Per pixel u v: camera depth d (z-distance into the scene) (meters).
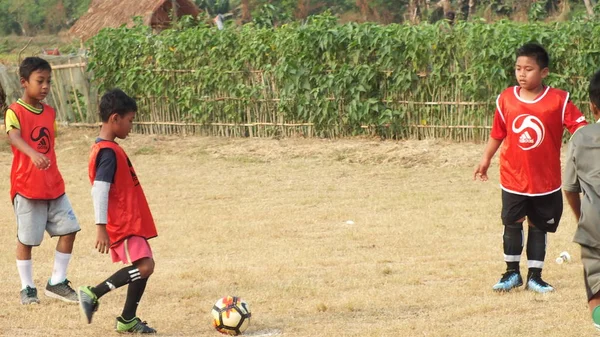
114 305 11.80
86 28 53.41
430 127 26.61
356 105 26.88
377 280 12.92
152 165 26.00
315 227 17.55
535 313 10.73
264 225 17.83
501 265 13.68
